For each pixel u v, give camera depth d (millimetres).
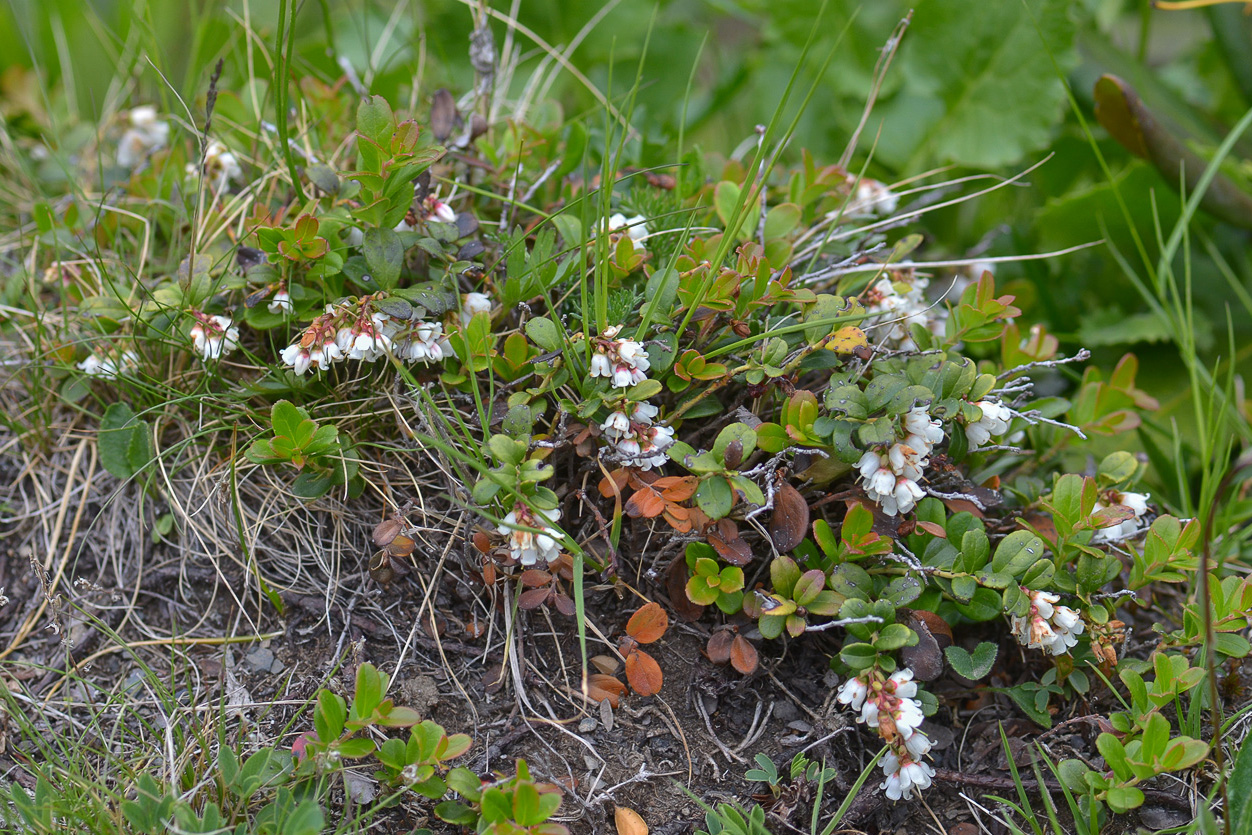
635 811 704
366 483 740
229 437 748
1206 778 709
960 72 875
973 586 703
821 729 714
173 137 806
